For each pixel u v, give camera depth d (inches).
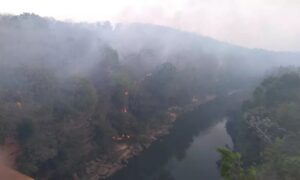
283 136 1862.7
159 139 3068.4
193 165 2539.4
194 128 3400.6
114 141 2785.4
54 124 2149.4
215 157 2684.5
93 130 2534.5
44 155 1937.7
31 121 1937.7
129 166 2513.5
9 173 1110.4
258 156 1962.4
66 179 2124.8
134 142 2883.9
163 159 2652.6
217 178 2317.9
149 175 2400.3
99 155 2518.5
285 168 1363.2
